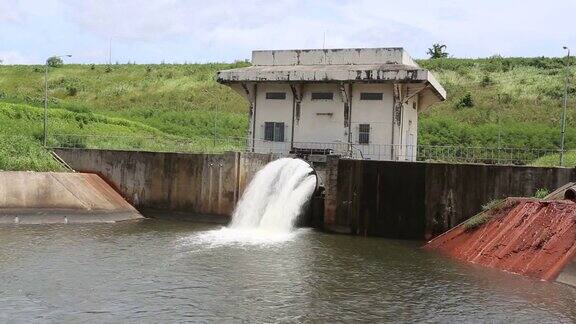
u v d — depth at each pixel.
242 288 18.88
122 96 75.44
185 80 79.88
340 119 35.78
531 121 56.09
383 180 30.05
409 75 33.31
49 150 38.41
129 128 55.66
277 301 17.48
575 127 52.81
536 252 21.11
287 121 36.84
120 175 36.69
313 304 17.23
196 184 34.81
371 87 35.28
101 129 52.19
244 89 37.47
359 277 20.72
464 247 24.95
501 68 74.25
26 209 31.72
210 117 64.38
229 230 31.30
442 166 28.95
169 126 60.88
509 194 27.67
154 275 20.28
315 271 21.56
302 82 35.44
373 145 35.25
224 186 34.16
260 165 34.72
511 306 17.11
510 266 21.62
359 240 28.98
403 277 20.72
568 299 17.78
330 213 31.02
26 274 19.75
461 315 16.30
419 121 56.50
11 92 77.25
